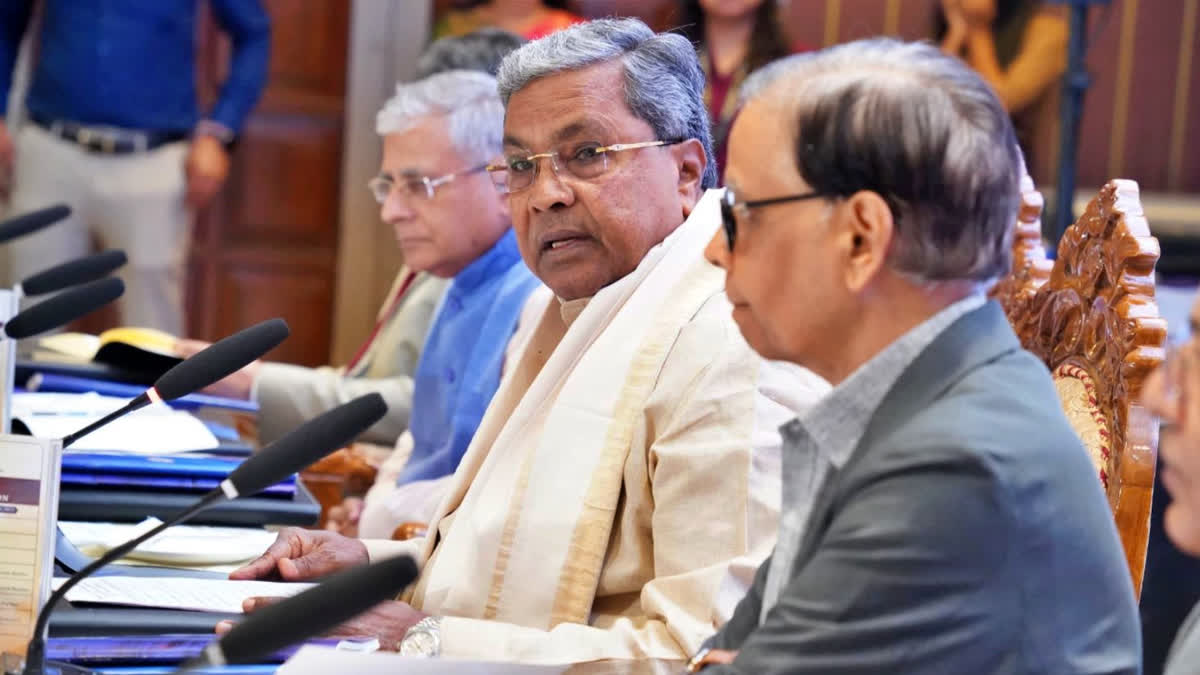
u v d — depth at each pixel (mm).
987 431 1974
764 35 7074
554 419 3129
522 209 3334
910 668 1935
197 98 8914
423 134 4738
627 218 3258
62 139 8562
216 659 1958
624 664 2652
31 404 4312
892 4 10875
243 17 8906
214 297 10258
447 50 4867
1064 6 8773
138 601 2814
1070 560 1988
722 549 2834
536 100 3270
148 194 8672
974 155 2031
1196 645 1951
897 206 2045
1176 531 1834
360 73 10250
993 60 8906
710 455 2875
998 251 2098
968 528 1926
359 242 10375
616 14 3441
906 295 2094
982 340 2100
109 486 3561
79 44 8500
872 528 1958
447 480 4434
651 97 3262
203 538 3379
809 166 2078
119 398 4586
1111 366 2873
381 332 5680
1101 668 2016
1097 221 3086
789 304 2133
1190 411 1807
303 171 10297
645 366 3098
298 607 1968
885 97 2043
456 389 4730
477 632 2871
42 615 2328
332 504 5012
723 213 2176
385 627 2938
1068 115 7293
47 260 8641
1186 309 7336
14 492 2611
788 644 1977
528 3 8016
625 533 3043
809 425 2146
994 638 1944
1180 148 11250
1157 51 11195
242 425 5336
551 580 3020
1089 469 2068
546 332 3482
